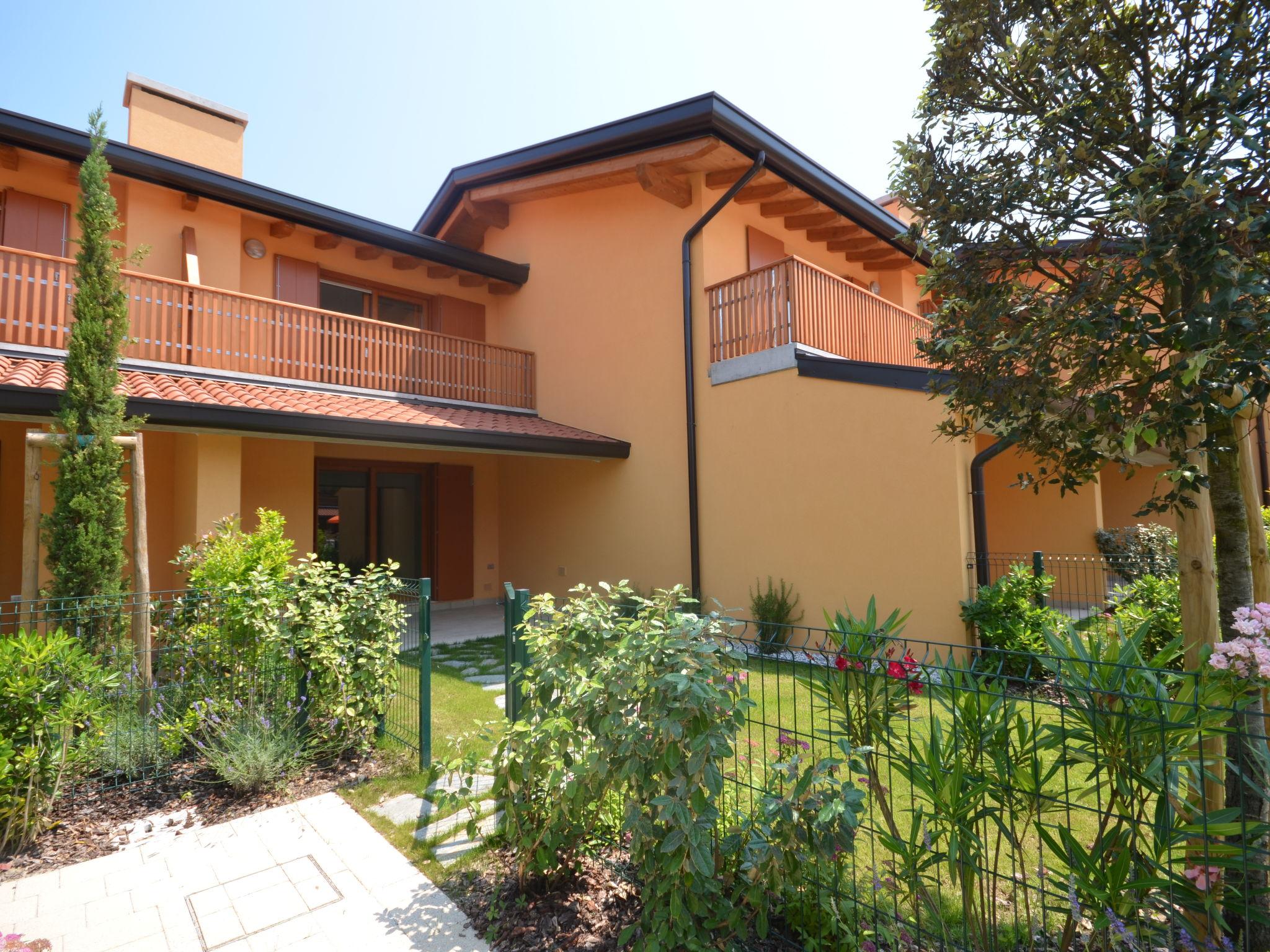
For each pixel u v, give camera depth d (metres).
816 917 2.33
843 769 2.91
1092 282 2.29
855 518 7.08
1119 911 1.82
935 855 2.10
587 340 10.48
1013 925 2.31
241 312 8.26
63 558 4.66
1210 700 1.74
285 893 2.90
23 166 7.80
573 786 2.52
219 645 4.32
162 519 7.87
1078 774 3.78
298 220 9.20
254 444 8.81
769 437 7.93
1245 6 2.25
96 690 3.62
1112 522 12.07
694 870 2.12
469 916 2.71
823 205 9.48
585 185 10.05
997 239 2.67
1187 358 1.90
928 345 2.85
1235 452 2.29
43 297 7.61
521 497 11.69
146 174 7.90
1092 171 2.55
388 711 4.88
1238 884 1.83
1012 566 6.84
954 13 2.78
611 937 2.50
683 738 2.21
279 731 4.14
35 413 5.48
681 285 9.09
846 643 2.46
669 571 9.11
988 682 2.37
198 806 3.76
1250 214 2.04
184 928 2.66
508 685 3.84
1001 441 3.06
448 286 11.65
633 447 9.70
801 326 7.73
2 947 2.49
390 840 3.37
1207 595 2.31
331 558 10.48
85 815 3.63
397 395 9.54
